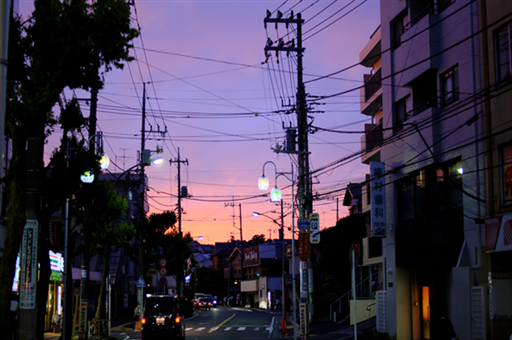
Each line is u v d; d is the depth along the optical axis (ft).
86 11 33.94
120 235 79.05
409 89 71.72
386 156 77.05
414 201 69.92
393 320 72.02
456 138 60.75
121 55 34.78
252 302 295.69
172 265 146.92
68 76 35.45
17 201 31.76
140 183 113.39
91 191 58.44
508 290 51.93
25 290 35.40
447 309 62.39
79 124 49.88
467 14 59.41
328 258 148.05
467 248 56.75
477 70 57.57
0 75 20.67
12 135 33.30
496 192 53.47
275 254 288.30
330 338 80.38
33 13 35.09
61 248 75.77
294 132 95.25
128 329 108.17
